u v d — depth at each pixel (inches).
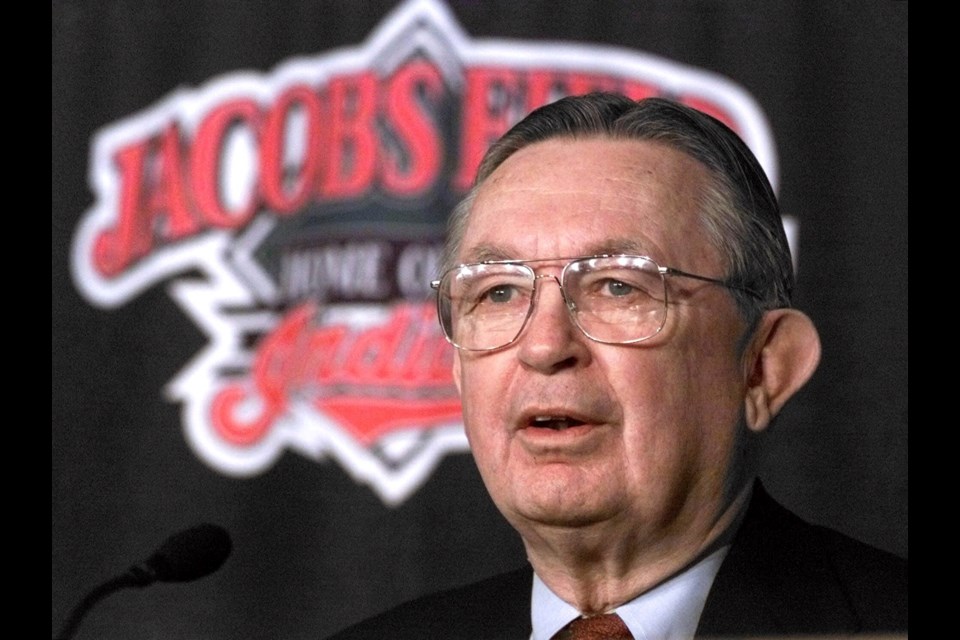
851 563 158.6
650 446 144.1
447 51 336.8
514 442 147.5
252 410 334.6
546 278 146.8
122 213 345.1
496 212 153.3
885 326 319.0
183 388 337.7
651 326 145.1
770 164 327.0
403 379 329.4
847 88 326.6
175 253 342.3
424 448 327.9
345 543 327.0
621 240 146.9
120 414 338.3
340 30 342.6
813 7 330.0
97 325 342.3
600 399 143.7
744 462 155.9
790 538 159.6
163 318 340.5
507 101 334.3
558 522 145.5
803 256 323.6
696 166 155.1
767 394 157.9
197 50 348.5
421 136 335.0
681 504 148.9
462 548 325.1
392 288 332.2
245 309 338.3
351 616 324.8
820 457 319.6
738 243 153.6
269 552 329.4
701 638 149.2
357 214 335.0
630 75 332.8
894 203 322.0
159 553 147.9
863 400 319.3
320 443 331.3
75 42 352.8
